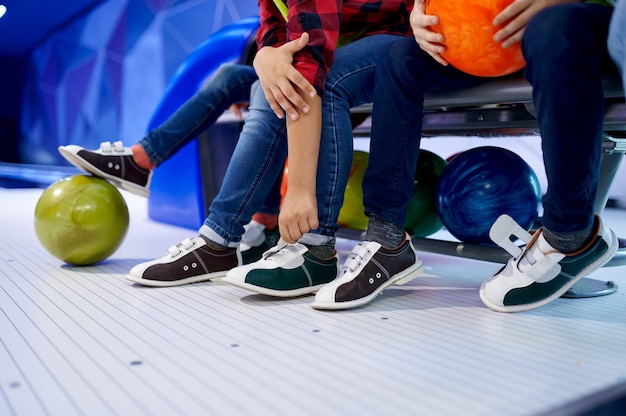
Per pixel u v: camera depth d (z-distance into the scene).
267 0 1.52
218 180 2.59
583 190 1.15
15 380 0.89
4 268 1.81
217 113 1.97
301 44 1.24
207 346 1.05
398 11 1.62
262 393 0.84
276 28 1.50
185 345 1.06
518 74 1.37
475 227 1.61
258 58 1.30
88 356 0.99
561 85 1.06
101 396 0.83
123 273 1.74
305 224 1.26
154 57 6.29
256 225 1.81
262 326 1.18
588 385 0.87
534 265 1.27
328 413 0.77
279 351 1.02
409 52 1.33
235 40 2.67
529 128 1.64
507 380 0.89
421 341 1.09
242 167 1.50
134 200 4.82
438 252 1.71
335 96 1.40
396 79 1.32
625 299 1.45
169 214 3.10
